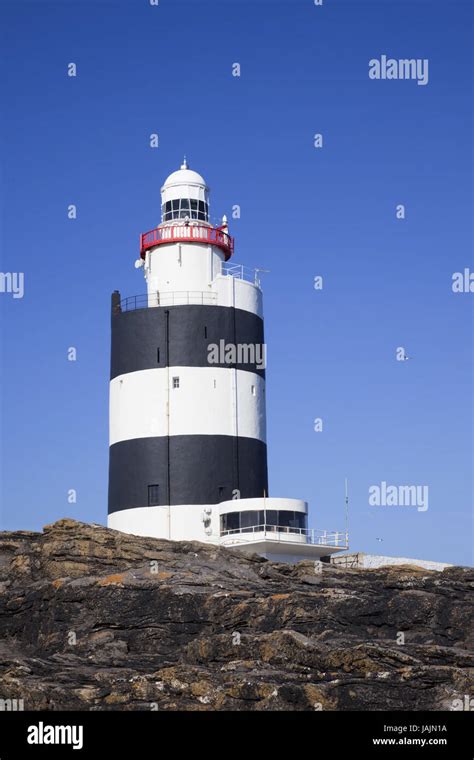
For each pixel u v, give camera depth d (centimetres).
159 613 4669
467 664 3900
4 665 4478
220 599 4584
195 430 7156
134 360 7362
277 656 4100
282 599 4484
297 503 6775
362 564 7219
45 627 4866
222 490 7106
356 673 3872
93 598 4797
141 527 7100
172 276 7562
